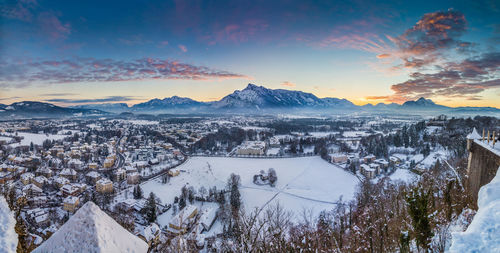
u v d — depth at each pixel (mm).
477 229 15789
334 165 164375
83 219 17750
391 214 47844
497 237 14406
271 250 33438
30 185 111500
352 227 52219
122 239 18844
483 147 31469
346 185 127750
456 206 34719
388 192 78500
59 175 135250
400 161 151250
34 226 78500
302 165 169250
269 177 132750
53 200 106500
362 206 73625
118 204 100500
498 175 22938
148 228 57812
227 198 107312
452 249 15445
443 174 71125
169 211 99125
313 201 106500
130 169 149500
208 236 70688
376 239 40344
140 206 97875
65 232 17406
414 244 29234
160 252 38656
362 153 187625
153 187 129875
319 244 45500
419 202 22719
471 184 34125
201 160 188625
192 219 79750
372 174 129750
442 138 163375
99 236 17375
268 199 109438
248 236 30188
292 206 101438
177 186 131875
